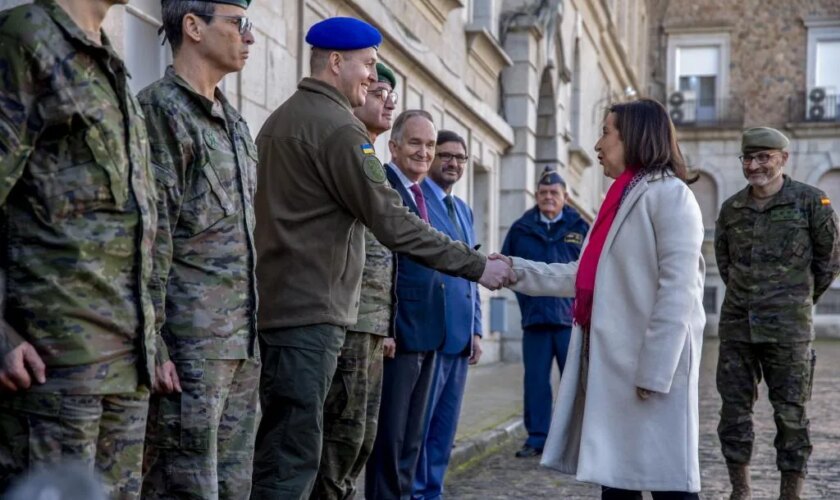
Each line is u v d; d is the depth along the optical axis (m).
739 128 33.88
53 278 2.72
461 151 5.73
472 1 13.88
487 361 14.87
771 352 5.90
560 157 18.33
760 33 34.53
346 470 4.56
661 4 35.41
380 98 4.93
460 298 5.42
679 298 3.86
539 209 8.08
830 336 31.02
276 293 4.07
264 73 7.14
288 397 4.01
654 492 4.00
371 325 4.56
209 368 3.39
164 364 3.23
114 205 2.80
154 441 3.38
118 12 5.47
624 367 3.93
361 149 4.05
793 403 5.87
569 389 4.10
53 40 2.70
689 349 3.93
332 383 4.50
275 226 4.09
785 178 6.04
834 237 5.87
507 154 15.70
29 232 2.72
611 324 3.96
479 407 9.68
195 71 3.50
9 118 2.64
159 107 3.37
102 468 2.88
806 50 34.19
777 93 34.41
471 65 13.66
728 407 5.97
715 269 31.36
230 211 3.47
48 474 2.21
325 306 4.05
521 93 15.65
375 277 4.61
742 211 6.03
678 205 3.93
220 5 3.47
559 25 17.95
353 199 4.05
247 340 3.52
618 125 4.09
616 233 4.00
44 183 2.71
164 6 3.52
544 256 7.93
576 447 4.10
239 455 3.60
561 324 7.66
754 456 7.71
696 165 34.19
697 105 34.84
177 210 3.35
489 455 7.66
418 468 5.38
